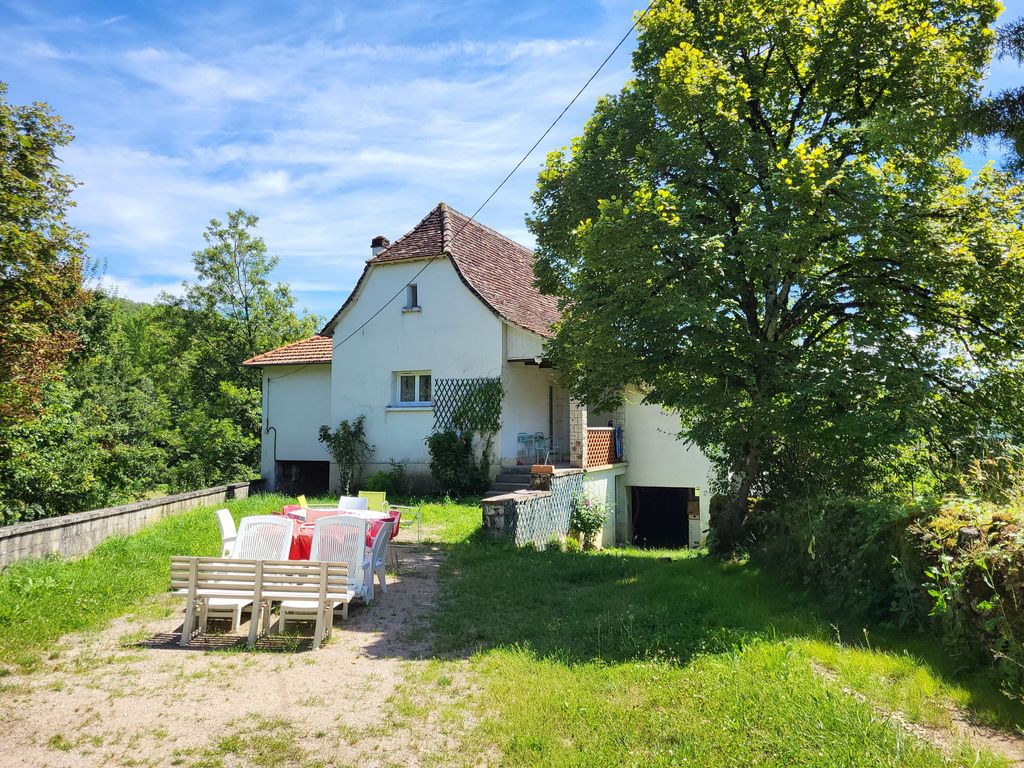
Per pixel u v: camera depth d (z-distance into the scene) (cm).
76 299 1080
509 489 1691
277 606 769
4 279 902
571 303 1321
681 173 1015
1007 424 936
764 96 1068
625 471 2033
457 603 795
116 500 1384
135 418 2130
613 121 1142
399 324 1983
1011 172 666
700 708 448
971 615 482
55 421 1205
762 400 921
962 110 677
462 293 1891
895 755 362
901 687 459
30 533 886
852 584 655
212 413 2697
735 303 1039
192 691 519
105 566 896
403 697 506
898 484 887
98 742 429
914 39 934
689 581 876
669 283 891
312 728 453
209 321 3566
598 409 1207
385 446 1981
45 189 966
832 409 872
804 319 1038
